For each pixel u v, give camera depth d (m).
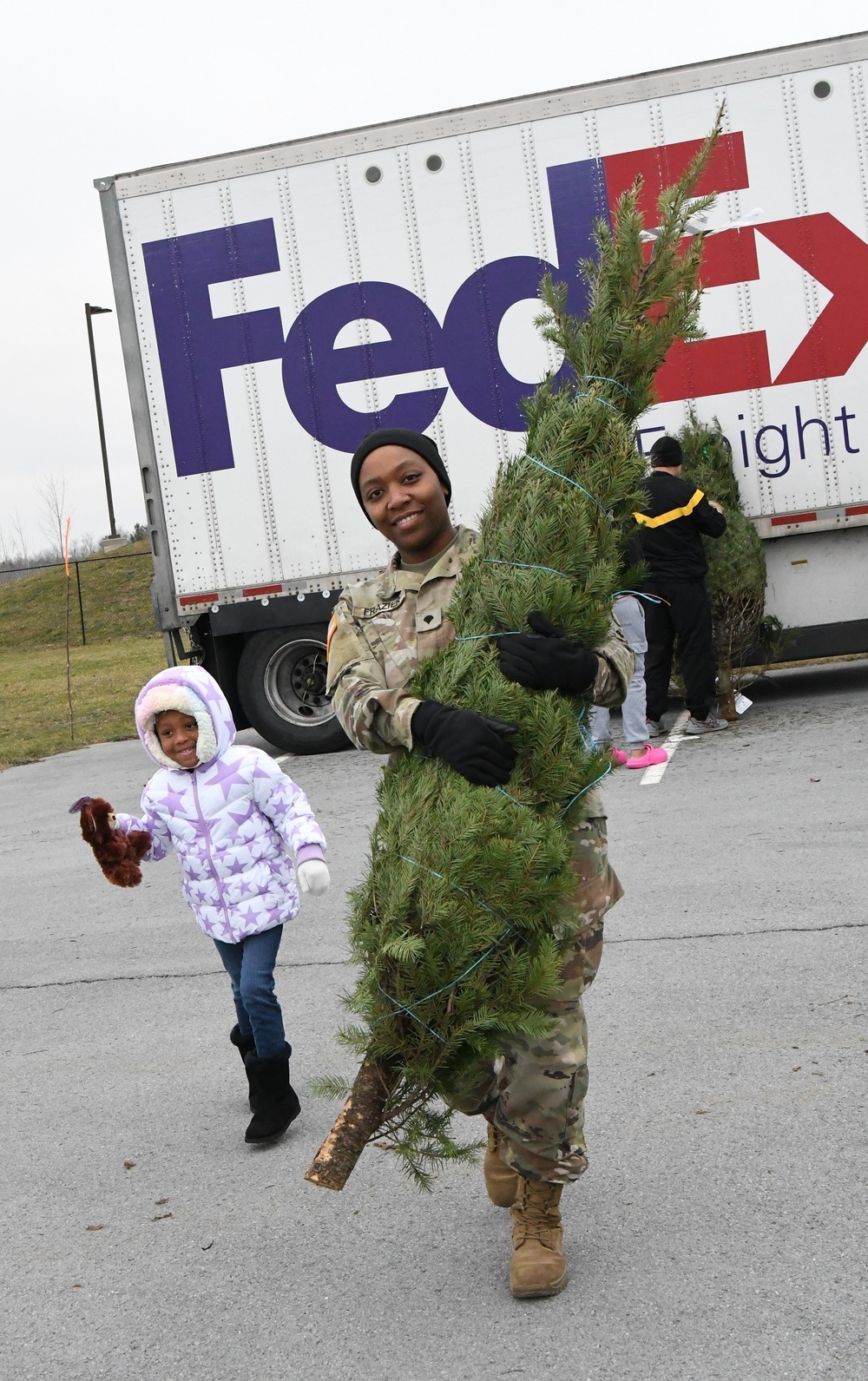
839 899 5.42
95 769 12.87
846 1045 3.99
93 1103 4.46
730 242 9.72
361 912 2.81
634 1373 2.58
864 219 9.58
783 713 10.20
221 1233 3.45
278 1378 2.75
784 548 10.11
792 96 9.57
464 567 2.93
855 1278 2.81
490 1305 2.92
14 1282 3.32
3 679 25.02
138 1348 2.95
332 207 10.18
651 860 6.42
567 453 2.90
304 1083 4.34
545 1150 2.88
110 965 6.09
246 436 10.45
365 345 10.24
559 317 3.12
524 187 9.92
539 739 2.73
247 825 4.00
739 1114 3.65
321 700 11.00
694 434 9.80
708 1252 2.99
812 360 9.73
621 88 9.73
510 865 2.65
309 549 10.48
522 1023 2.65
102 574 39.88
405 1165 2.84
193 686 3.98
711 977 4.73
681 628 9.50
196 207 10.35
